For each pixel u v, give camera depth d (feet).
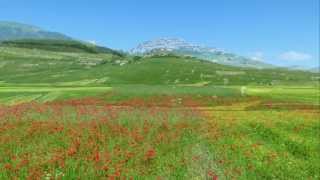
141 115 135.03
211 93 322.34
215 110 230.89
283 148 97.60
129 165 68.85
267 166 75.51
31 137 92.79
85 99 286.66
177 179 63.87
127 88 354.74
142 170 66.08
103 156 70.03
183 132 110.01
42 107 147.74
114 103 272.72
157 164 72.38
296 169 75.66
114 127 107.24
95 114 130.62
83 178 61.11
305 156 91.97
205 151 84.79
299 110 233.96
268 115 186.39
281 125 145.69
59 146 81.97
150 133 102.83
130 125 115.34
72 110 140.87
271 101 296.30
